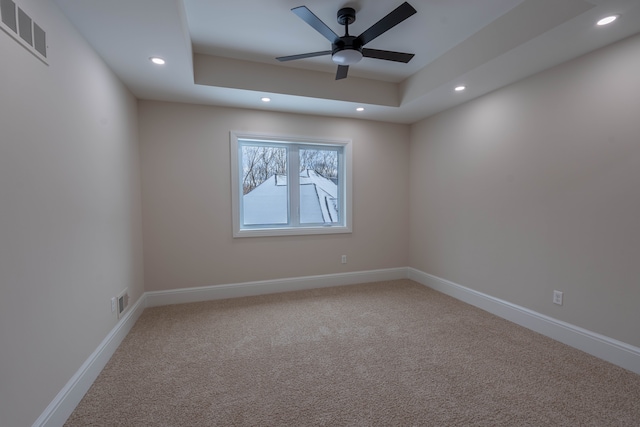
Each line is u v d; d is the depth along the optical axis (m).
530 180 2.65
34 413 1.34
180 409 1.66
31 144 1.36
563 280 2.40
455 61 2.69
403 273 4.36
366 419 1.58
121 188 2.55
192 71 2.56
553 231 2.47
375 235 4.21
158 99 3.16
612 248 2.09
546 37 1.99
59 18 1.61
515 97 2.78
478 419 1.58
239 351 2.30
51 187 1.51
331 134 3.90
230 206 3.50
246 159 3.69
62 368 1.58
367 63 3.01
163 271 3.29
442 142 3.71
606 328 2.13
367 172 4.12
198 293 3.41
